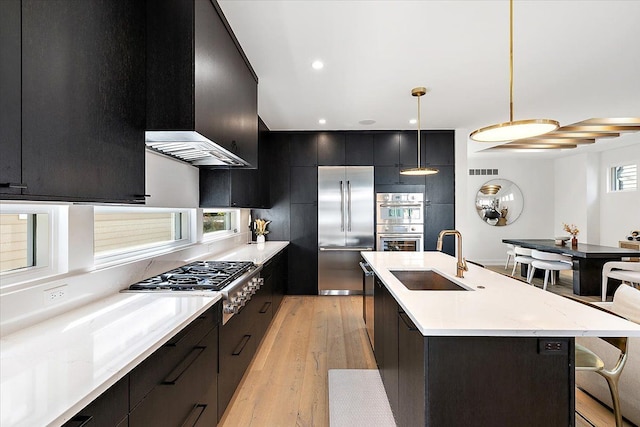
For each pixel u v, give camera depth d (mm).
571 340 1490
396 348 2184
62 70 1185
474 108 4473
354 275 5617
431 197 5578
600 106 4406
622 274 4785
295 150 5672
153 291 2146
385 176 5602
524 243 6688
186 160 3004
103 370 1070
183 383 1602
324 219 5633
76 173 1254
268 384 2779
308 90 3777
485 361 1494
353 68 3195
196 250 3438
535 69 3244
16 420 809
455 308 1763
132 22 1658
